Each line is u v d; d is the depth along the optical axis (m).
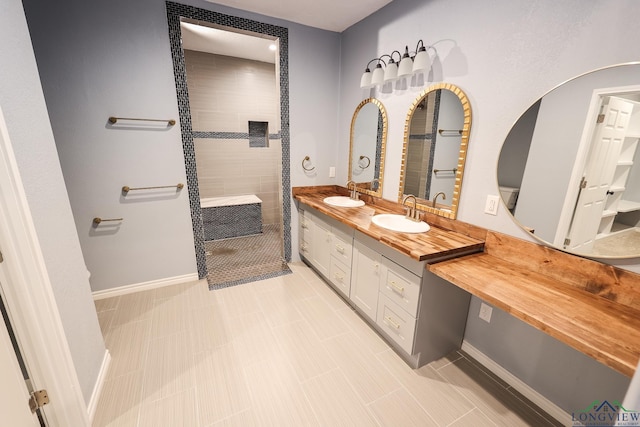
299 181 2.96
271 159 4.35
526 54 1.37
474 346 1.79
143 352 1.78
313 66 2.72
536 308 1.09
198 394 1.49
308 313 2.22
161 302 2.33
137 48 2.06
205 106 3.72
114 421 1.34
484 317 1.69
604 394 1.23
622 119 1.08
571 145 1.25
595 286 1.20
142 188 2.29
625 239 1.11
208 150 3.89
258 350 1.82
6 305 1.01
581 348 0.90
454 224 1.82
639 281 1.08
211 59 3.62
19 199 0.99
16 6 1.09
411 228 1.86
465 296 1.74
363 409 1.43
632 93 1.06
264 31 2.43
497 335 1.63
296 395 1.50
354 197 2.75
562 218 1.30
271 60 3.88
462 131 1.70
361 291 2.07
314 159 2.96
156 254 2.49
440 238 1.70
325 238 2.52
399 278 1.67
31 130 1.11
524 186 1.43
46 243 1.14
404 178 2.20
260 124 4.21
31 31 1.80
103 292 2.35
